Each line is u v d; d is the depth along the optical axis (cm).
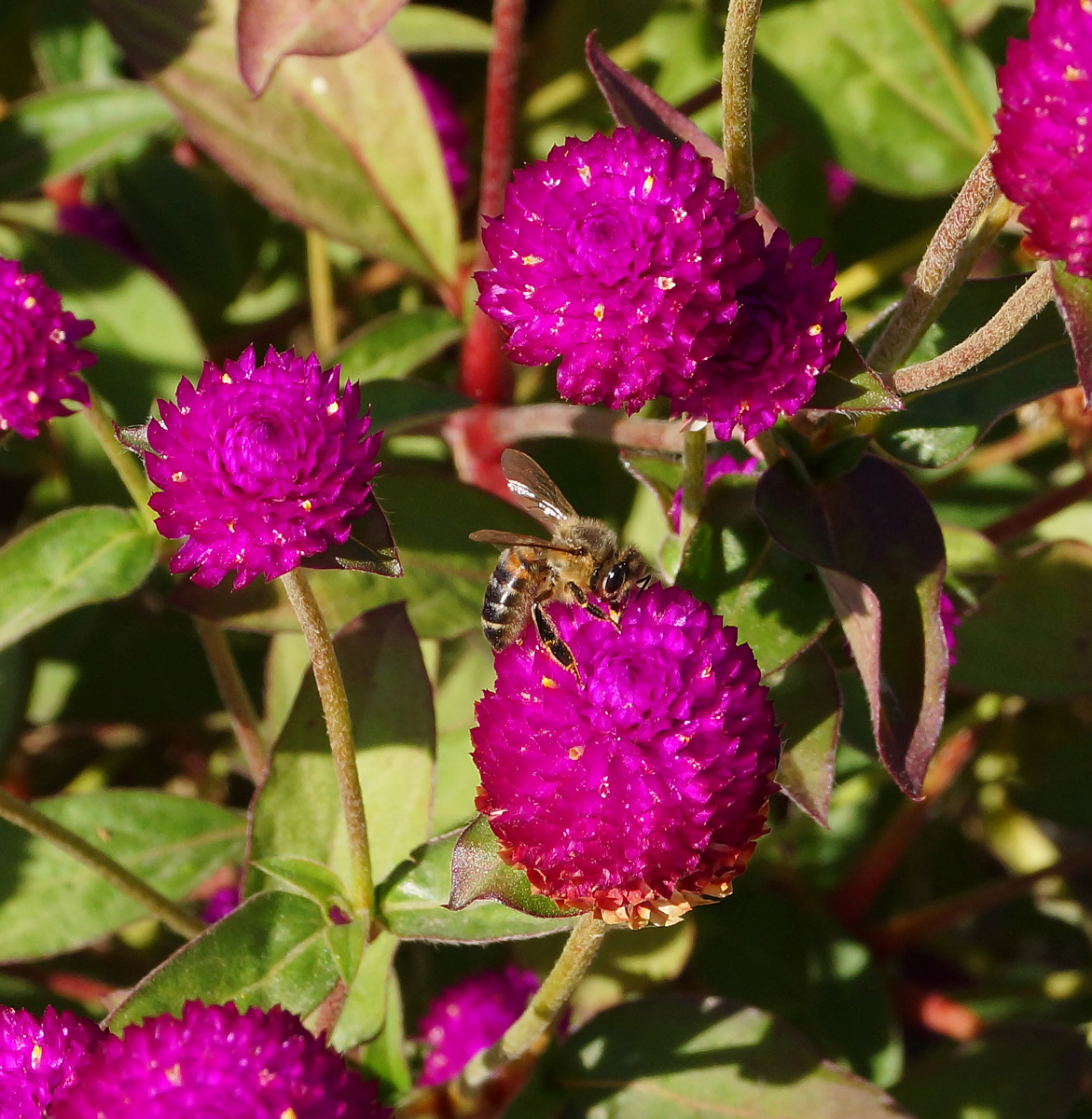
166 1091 29
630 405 31
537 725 30
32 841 36
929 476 40
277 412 31
